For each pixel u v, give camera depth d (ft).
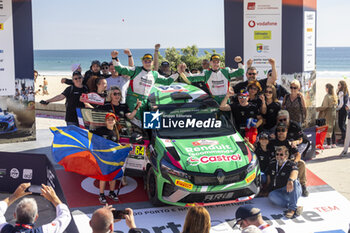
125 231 18.06
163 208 20.44
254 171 19.69
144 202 21.21
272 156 21.83
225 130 22.43
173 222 18.97
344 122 36.19
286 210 20.15
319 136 32.89
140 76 26.11
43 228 13.30
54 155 21.17
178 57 95.04
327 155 32.48
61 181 23.97
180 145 20.40
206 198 18.83
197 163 19.08
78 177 24.67
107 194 22.16
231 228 18.47
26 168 25.11
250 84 24.89
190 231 12.01
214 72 28.22
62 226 13.61
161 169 19.27
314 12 29.43
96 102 24.25
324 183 24.13
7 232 12.98
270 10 28.94
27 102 31.71
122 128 23.21
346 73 249.75
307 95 29.73
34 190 25.03
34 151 27.94
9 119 31.24
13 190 25.45
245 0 29.07
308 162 30.50
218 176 18.62
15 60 31.04
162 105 23.06
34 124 32.07
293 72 29.30
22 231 13.09
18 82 31.22
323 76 228.02
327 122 34.24
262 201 21.48
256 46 29.48
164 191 19.34
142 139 22.03
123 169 21.38
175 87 26.03
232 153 20.07
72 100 27.61
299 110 28.53
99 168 20.62
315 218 19.60
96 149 20.95
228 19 29.53
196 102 23.59
